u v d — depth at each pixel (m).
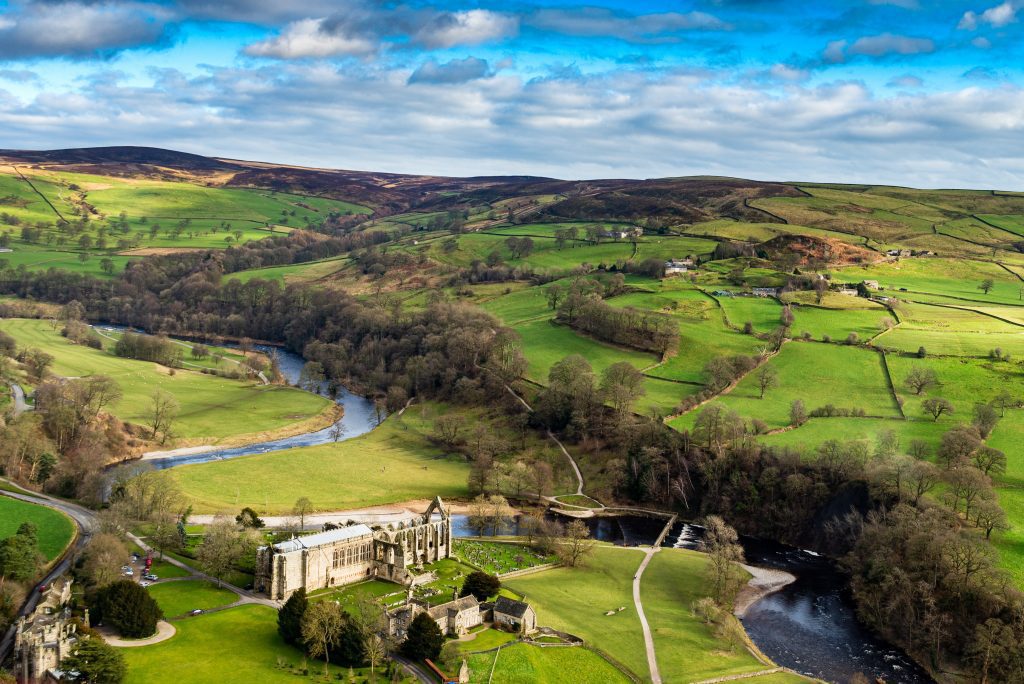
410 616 165.50
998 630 167.25
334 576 194.62
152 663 146.88
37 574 178.12
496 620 178.50
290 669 149.38
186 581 189.12
